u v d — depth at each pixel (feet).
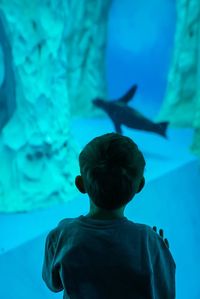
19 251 14.64
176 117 34.06
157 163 24.03
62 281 4.24
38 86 19.26
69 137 21.67
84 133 32.14
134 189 4.26
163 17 44.37
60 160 20.15
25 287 13.12
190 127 33.09
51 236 4.56
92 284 4.12
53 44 19.92
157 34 45.24
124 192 4.13
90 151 4.21
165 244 4.43
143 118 26.07
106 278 4.08
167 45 44.98
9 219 17.38
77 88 39.06
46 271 4.69
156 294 4.16
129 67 47.32
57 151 20.08
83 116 38.86
